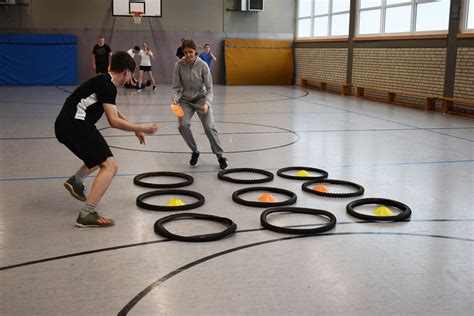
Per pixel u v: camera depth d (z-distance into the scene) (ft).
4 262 10.58
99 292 9.32
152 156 21.07
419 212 14.25
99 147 12.71
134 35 60.29
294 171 18.90
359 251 11.43
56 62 57.47
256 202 14.53
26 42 56.18
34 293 9.25
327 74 56.13
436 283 9.89
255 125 29.89
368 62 47.75
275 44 63.72
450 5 36.58
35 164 19.19
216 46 62.85
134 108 37.06
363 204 14.82
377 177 18.06
